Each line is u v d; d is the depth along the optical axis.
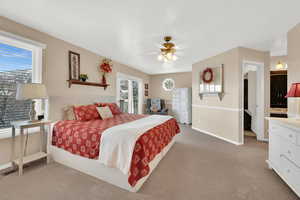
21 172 1.96
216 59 3.86
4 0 1.70
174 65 5.14
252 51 3.37
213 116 3.99
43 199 1.51
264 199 1.53
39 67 2.53
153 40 2.89
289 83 2.41
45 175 1.96
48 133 2.35
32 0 1.70
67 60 3.01
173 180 1.87
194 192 1.64
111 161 1.72
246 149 2.97
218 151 2.86
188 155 2.67
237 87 3.25
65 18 2.10
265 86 3.52
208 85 4.10
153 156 1.95
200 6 1.81
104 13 1.97
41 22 2.22
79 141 2.03
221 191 1.66
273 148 1.99
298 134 1.46
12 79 2.29
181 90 6.04
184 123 5.93
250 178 1.91
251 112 4.49
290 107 2.36
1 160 2.08
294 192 1.61
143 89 6.48
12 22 2.15
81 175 1.97
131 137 1.72
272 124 2.02
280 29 2.41
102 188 1.71
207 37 2.73
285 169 1.69
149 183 1.81
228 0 1.69
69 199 1.52
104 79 3.93
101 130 1.98
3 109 2.21
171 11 1.92
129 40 2.89
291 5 1.78
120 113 3.83
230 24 2.25
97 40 2.91
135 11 1.92
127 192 1.64
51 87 2.71
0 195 1.57
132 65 5.15
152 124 2.35
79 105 3.25
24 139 2.33
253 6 1.80
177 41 2.94
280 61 3.99
